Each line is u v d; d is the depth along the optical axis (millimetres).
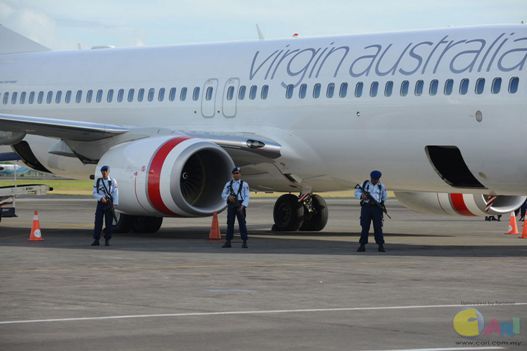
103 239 54156
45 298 29547
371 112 51562
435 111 49312
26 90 66812
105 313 26609
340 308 27609
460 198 60094
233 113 57156
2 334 23375
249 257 43031
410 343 22250
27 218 80750
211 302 28797
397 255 44344
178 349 21578
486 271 37250
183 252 45531
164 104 60156
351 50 53438
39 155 66250
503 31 48719
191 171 55000
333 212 97625
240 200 48250
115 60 63594
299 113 54406
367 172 53312
